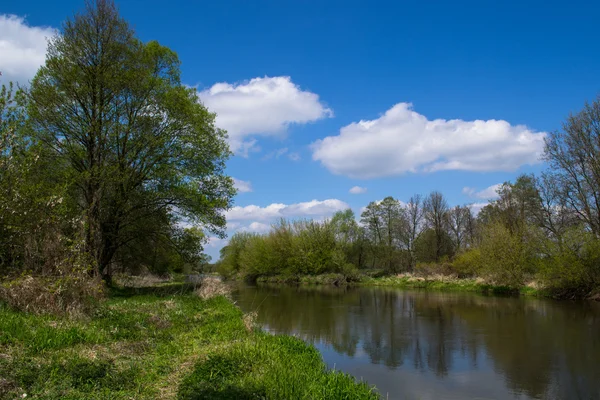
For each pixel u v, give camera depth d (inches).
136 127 862.5
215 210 943.7
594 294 1011.3
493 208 1726.1
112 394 239.6
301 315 837.8
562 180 1163.3
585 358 468.1
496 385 380.5
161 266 1179.3
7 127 501.4
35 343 307.4
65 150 790.5
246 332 465.1
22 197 481.4
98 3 815.1
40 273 466.0
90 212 712.4
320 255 2224.4
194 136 919.0
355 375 412.2
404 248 2329.0
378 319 778.2
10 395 216.7
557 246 1099.9
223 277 3070.9
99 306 492.1
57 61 786.8
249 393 244.5
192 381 267.4
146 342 378.9
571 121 1130.7
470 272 1660.9
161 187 884.6
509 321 725.3
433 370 429.7
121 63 832.3
